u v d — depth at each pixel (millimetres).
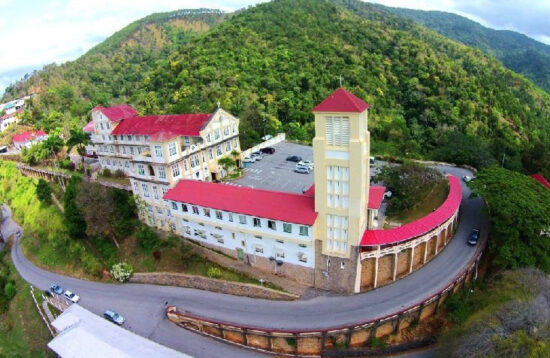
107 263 66188
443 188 65438
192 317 49969
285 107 126938
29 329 61094
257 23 174000
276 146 100562
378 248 48094
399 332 46656
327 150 43844
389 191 65875
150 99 143125
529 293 42375
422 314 47188
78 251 71125
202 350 47656
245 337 47250
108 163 91688
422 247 52656
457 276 49719
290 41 159250
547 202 54906
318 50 152750
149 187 66750
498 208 52156
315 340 44969
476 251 55125
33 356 56062
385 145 102375
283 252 52062
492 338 36094
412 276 51344
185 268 59094
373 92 133750
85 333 48438
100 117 86812
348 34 167875
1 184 113938
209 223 57719
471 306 47344
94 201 66438
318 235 48438
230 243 57344
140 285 61250
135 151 82750
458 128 121062
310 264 50719
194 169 70188
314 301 49250
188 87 134875
